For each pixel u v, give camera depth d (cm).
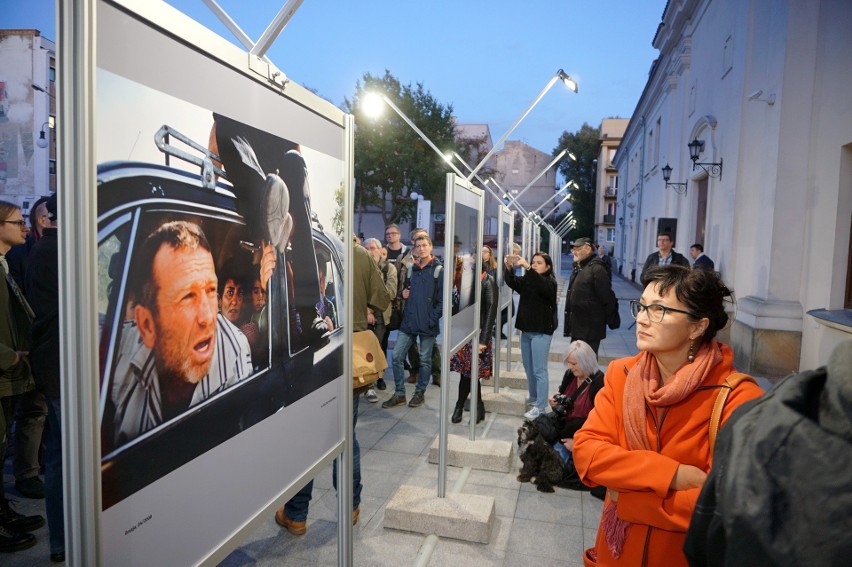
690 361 167
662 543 158
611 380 183
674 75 1670
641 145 2528
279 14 164
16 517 327
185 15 118
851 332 544
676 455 159
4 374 328
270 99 157
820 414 70
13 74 2119
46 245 277
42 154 2156
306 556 311
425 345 600
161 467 118
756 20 863
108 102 100
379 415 575
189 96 122
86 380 94
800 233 701
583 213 6412
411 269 613
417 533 337
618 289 2327
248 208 146
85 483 96
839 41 655
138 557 112
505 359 802
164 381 117
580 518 361
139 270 108
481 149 4503
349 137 208
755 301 738
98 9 97
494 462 433
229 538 143
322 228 192
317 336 190
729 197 927
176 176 118
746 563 67
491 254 681
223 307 137
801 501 64
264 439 158
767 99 748
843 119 635
